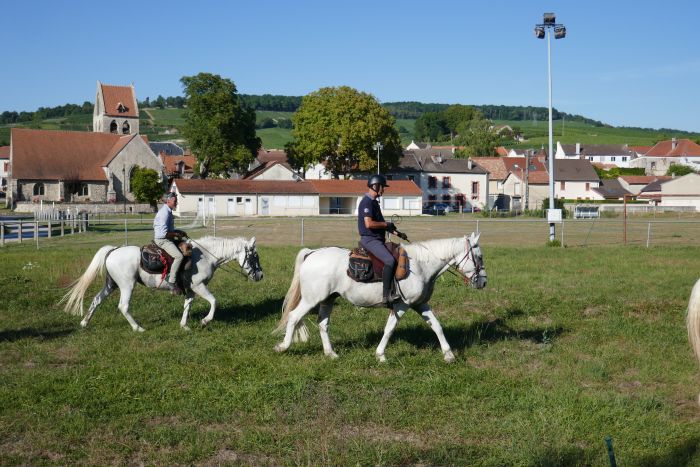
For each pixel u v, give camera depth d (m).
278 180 82.12
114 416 7.44
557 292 15.58
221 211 75.69
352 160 85.69
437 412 7.60
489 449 6.61
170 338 11.12
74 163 90.75
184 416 7.45
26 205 83.38
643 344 10.67
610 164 151.38
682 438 6.88
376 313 13.10
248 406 7.71
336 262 9.65
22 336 11.26
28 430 7.06
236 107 87.00
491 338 11.20
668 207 77.81
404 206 82.69
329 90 83.56
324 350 9.95
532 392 8.23
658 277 18.27
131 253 11.60
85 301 14.46
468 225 52.22
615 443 6.72
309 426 7.14
